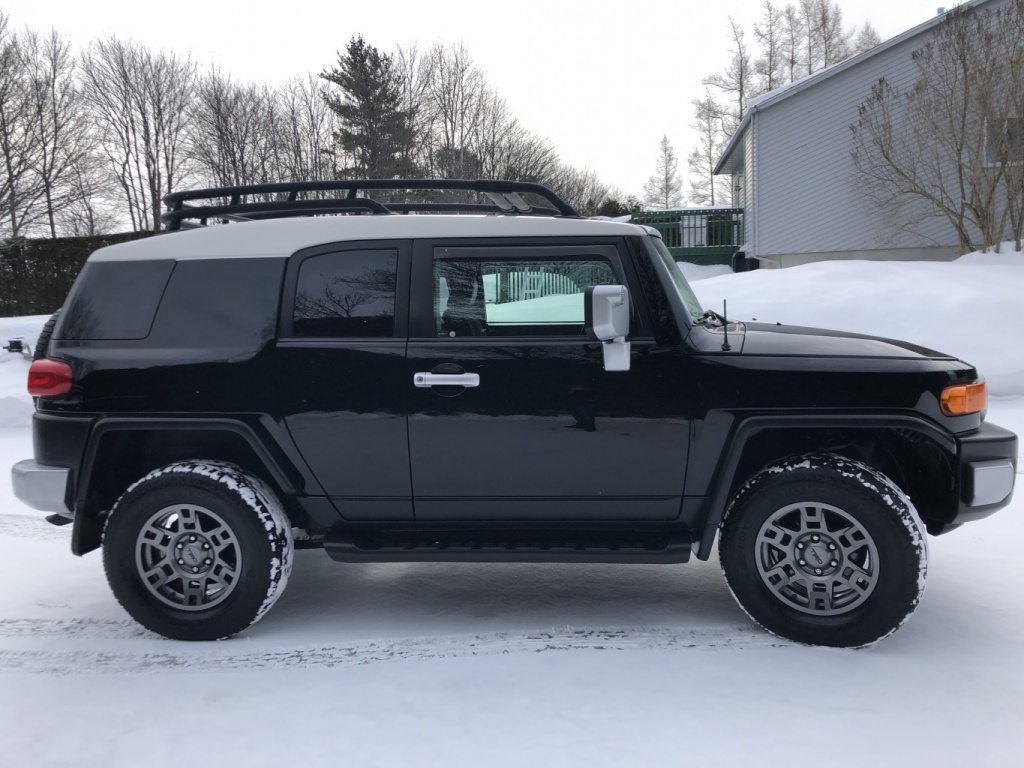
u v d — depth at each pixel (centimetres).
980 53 1770
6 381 1379
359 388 360
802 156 2155
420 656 346
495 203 447
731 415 348
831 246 2152
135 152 4303
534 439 356
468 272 366
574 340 357
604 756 261
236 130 4097
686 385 350
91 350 369
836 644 343
